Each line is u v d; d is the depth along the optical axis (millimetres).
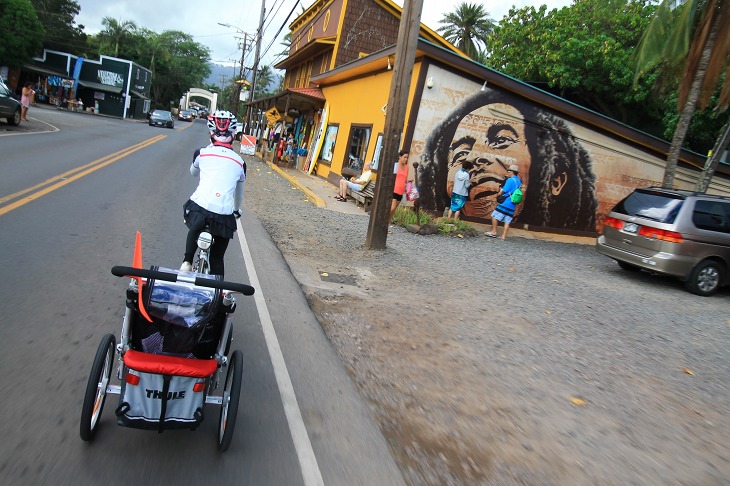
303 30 35250
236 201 4641
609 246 10453
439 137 14648
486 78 14484
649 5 23312
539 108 15305
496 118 15000
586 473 3625
